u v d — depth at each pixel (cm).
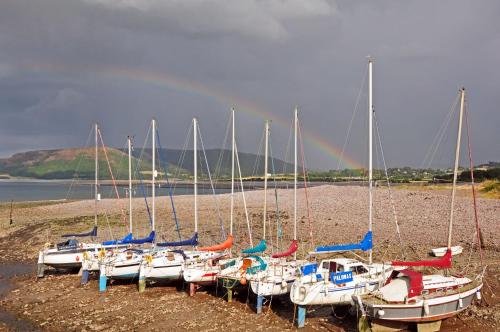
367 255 3556
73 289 3116
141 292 2980
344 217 5191
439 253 3438
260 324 2342
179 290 3030
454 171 2702
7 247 4894
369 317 2092
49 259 3453
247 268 2702
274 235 4581
